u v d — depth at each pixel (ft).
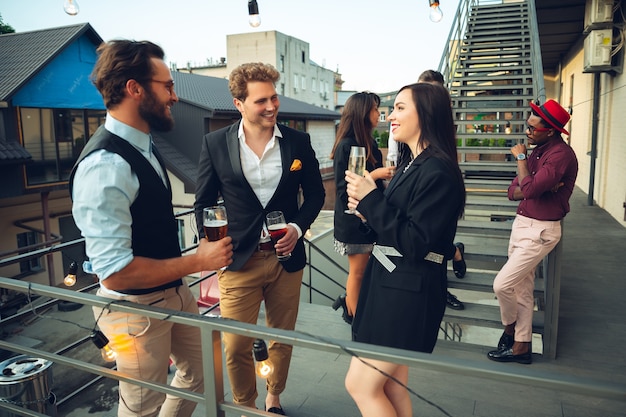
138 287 5.09
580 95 40.75
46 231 40.11
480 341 20.49
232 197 7.51
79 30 42.01
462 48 28.53
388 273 5.38
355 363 5.64
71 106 42.68
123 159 5.18
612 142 30.07
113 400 9.65
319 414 8.52
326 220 40.06
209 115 51.83
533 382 3.31
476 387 9.46
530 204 10.03
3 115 37.47
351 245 10.40
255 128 7.44
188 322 4.73
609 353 11.07
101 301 5.21
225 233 6.13
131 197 5.25
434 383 9.64
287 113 67.41
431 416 8.47
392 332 5.28
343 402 8.91
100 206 4.91
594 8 27.14
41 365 8.36
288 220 7.84
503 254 12.87
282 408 8.72
